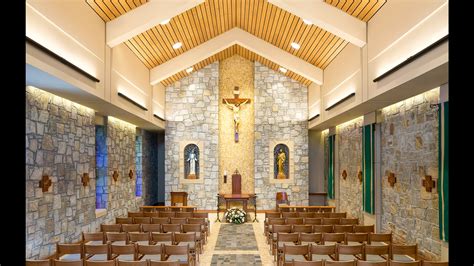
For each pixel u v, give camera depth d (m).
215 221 15.32
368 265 5.49
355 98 10.41
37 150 7.55
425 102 8.07
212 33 14.47
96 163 12.15
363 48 9.81
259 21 13.30
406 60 6.83
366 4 8.88
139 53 12.84
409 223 8.81
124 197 14.03
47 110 8.07
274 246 8.96
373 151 10.93
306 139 18.03
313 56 14.02
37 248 7.48
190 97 18.09
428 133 7.88
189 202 17.88
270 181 17.98
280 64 15.01
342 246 6.57
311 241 7.93
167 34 12.58
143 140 17.72
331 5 9.76
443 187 6.79
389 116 10.17
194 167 17.98
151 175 19.27
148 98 14.59
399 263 5.42
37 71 6.28
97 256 7.35
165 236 7.94
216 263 9.01
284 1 9.91
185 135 18.00
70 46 7.66
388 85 7.97
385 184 10.45
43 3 6.57
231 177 18.36
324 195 18.44
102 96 9.38
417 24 6.80
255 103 18.16
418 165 8.33
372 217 11.09
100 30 9.43
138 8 9.86
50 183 7.93
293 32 12.83
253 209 17.89
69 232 9.03
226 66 18.62
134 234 7.87
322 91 14.92
